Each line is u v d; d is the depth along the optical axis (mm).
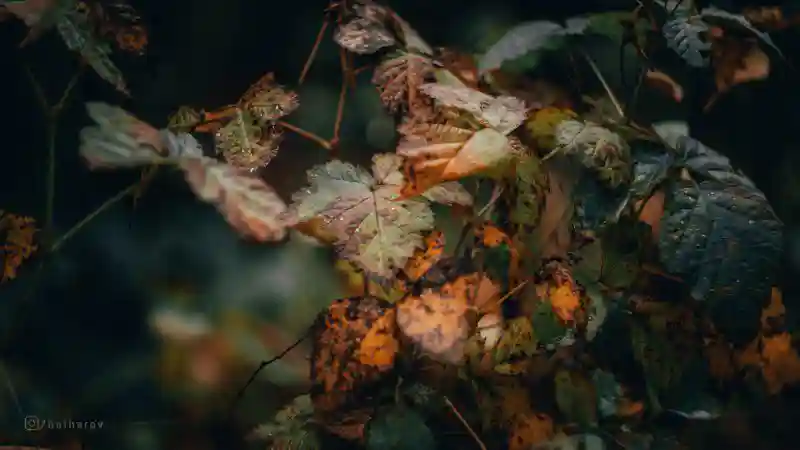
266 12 851
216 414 856
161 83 852
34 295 853
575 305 839
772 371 859
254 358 854
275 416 851
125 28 845
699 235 812
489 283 837
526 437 844
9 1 833
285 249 851
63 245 852
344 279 849
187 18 851
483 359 837
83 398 857
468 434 844
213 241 854
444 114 829
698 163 824
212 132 844
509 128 823
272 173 850
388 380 835
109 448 857
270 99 843
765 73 862
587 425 847
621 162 827
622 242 840
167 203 853
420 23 854
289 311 853
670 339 849
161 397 858
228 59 853
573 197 837
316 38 851
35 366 855
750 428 861
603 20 846
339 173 829
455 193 839
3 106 850
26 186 852
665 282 846
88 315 855
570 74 855
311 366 843
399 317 829
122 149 834
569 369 846
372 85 849
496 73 850
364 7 837
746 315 811
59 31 835
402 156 831
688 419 858
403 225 822
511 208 841
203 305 855
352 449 845
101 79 852
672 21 831
